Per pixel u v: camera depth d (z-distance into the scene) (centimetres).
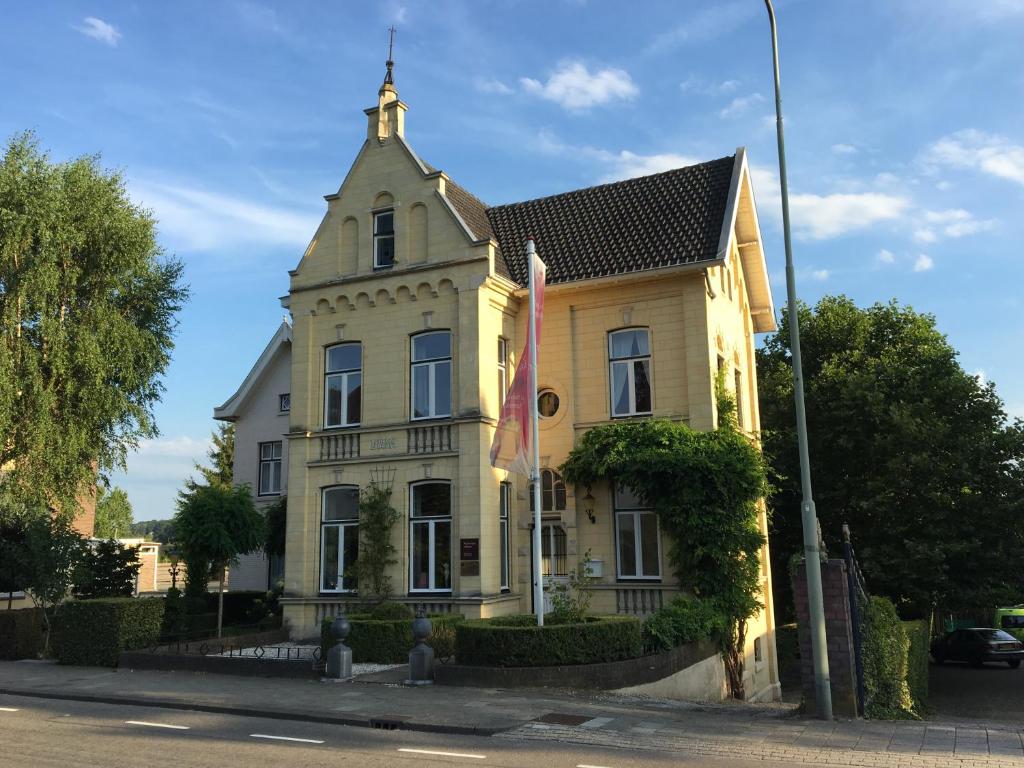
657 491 1859
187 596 2617
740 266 2445
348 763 872
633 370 2034
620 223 2186
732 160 2214
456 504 1914
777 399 3456
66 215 2452
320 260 2205
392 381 2055
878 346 3684
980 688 2659
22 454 2384
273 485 3166
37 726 1105
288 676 1512
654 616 1638
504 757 907
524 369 1656
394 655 1633
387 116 2203
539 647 1402
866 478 3000
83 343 2427
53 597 1970
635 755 925
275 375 3225
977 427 2909
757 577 1883
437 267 2036
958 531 2788
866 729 1092
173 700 1281
